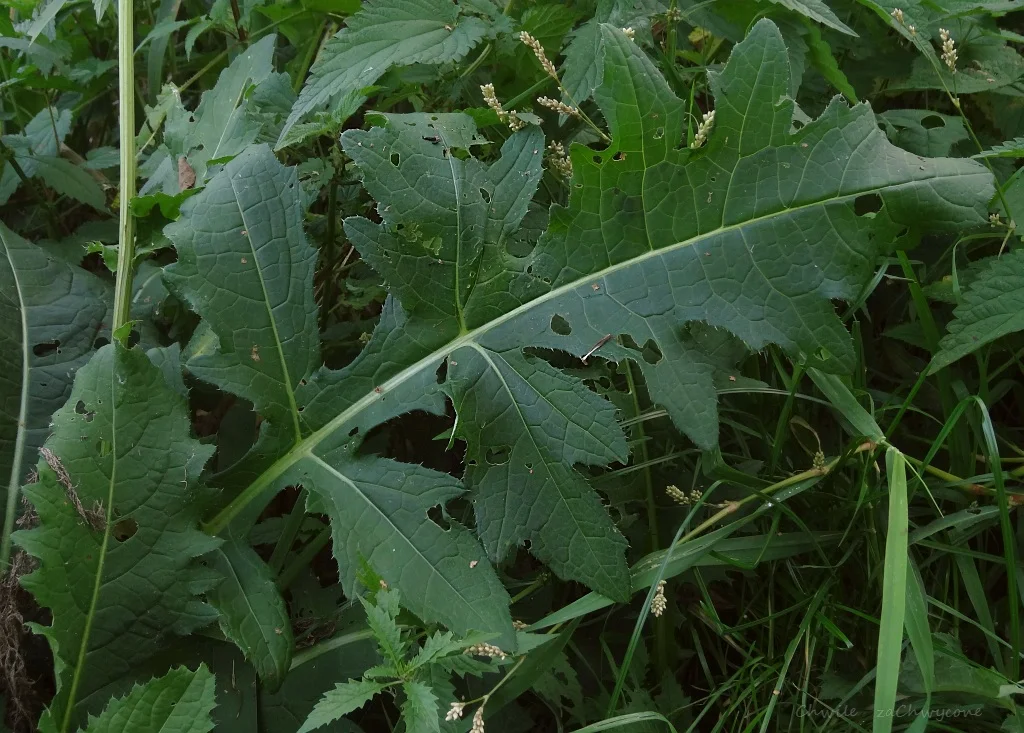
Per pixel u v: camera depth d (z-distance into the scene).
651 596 0.94
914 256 1.11
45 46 1.15
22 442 0.96
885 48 1.16
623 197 0.95
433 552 0.91
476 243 0.95
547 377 0.93
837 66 1.10
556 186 1.12
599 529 0.92
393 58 1.02
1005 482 1.02
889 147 0.94
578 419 0.93
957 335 0.97
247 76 1.06
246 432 1.05
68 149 1.18
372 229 0.94
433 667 0.89
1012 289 0.97
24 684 0.93
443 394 0.94
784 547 1.00
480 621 0.89
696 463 1.05
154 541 0.90
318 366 0.95
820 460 1.00
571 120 1.13
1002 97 1.14
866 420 0.97
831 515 1.02
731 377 1.01
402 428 1.10
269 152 0.96
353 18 1.03
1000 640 0.95
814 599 0.98
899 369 1.10
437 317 0.95
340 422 0.94
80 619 0.89
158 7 1.32
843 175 0.94
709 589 1.06
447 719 0.88
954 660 0.95
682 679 1.04
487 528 0.91
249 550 0.93
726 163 0.95
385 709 0.97
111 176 1.23
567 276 0.95
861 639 1.01
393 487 0.92
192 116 1.07
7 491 0.95
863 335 1.12
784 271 0.94
